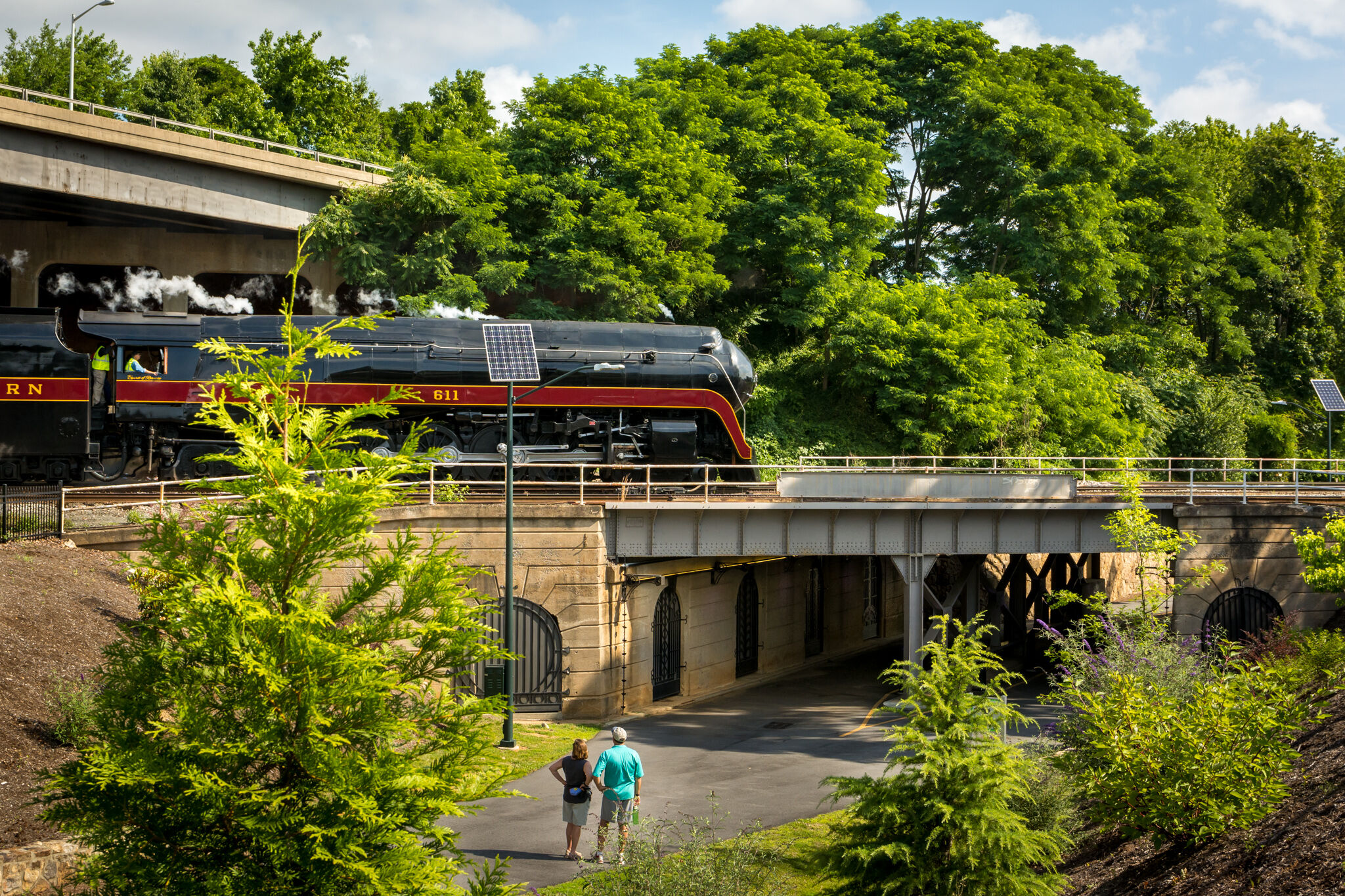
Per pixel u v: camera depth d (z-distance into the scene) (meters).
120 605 18.06
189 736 7.39
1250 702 11.80
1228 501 28.67
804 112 46.03
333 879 7.41
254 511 8.00
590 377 28.33
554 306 37.59
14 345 25.34
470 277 36.16
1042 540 28.08
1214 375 61.12
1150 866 11.79
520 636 24.44
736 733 24.14
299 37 57.72
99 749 7.21
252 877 7.35
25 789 12.42
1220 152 74.62
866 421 45.16
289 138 53.25
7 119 31.77
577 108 40.06
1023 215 50.09
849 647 37.84
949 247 54.78
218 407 8.15
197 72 60.94
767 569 32.75
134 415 26.05
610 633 25.23
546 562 24.55
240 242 39.88
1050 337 51.44
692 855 11.66
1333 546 22.61
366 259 36.00
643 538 25.88
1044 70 57.44
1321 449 60.78
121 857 7.36
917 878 10.54
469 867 13.91
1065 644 17.62
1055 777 13.77
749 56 51.59
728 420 29.50
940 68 54.22
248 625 7.65
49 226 38.72
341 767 7.39
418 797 7.78
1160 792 11.70
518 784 18.62
